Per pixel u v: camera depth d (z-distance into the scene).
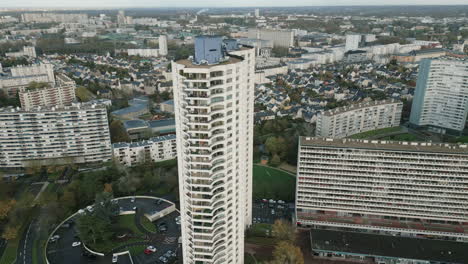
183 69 161.62
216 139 176.25
